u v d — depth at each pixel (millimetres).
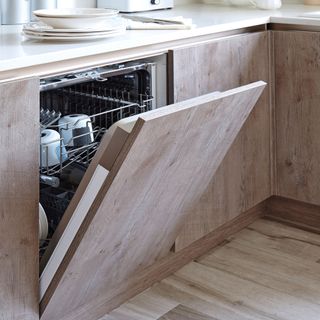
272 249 2721
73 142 2154
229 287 2414
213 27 2352
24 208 1731
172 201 2021
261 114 2760
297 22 2631
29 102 1673
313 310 2260
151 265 2385
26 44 1891
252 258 2639
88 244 1773
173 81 2201
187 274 2504
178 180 1936
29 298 1827
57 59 1761
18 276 1769
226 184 2625
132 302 2307
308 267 2566
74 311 2086
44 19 1963
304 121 2744
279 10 2963
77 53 1815
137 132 1541
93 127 2301
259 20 2623
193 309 2266
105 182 1640
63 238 1789
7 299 1753
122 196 1714
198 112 1706
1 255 1700
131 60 2064
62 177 2129
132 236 1966
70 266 1795
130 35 2080
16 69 1676
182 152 1812
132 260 2133
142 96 2219
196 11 2930
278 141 2844
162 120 1578
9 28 2275
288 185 2875
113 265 2035
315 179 2783
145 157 1648
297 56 2678
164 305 2289
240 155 2678
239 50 2523
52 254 1826
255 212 2980
